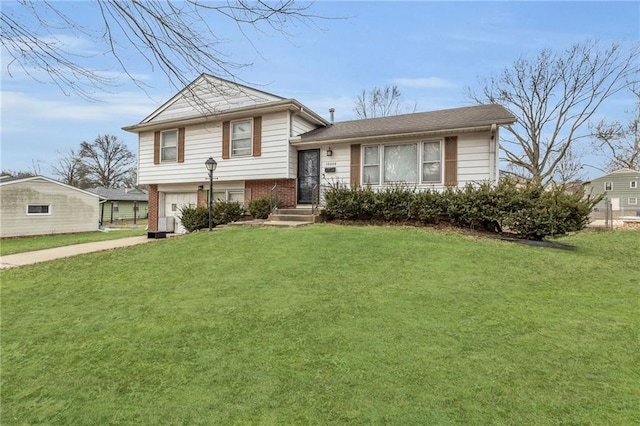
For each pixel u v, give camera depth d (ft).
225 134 41.45
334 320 11.82
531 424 6.64
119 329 11.84
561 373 8.39
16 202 56.59
